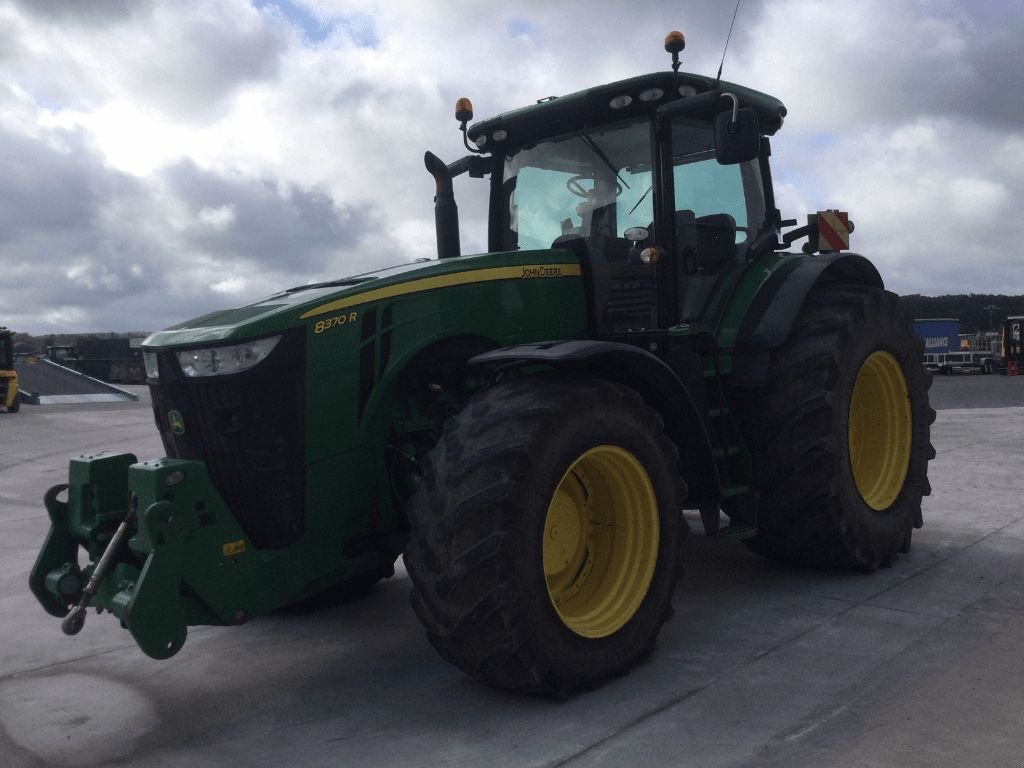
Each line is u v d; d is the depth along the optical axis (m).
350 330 2.92
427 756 2.32
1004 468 6.70
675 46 3.45
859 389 4.19
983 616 3.26
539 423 2.59
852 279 4.46
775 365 3.75
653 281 3.64
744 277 3.92
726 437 3.60
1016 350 31.05
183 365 2.90
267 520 2.84
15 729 2.63
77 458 2.84
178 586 2.50
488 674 2.56
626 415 2.85
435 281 3.13
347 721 2.60
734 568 4.15
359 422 2.95
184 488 2.53
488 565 2.47
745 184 4.09
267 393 2.76
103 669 3.15
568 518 2.93
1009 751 2.19
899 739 2.27
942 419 10.93
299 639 3.42
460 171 4.33
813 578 3.91
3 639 3.53
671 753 2.25
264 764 2.33
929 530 4.73
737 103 3.30
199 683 2.98
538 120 3.87
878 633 3.11
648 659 2.94
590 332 3.62
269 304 3.02
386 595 4.03
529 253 3.45
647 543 2.94
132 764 2.36
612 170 3.76
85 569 2.78
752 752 2.23
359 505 3.00
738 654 2.96
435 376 3.21
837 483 3.67
